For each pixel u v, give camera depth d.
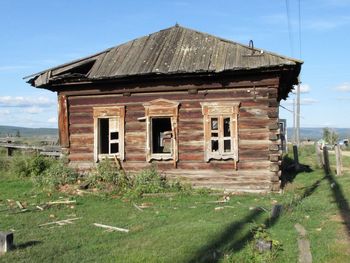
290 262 7.40
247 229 9.55
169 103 16.70
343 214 10.90
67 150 17.89
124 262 7.56
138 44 19.33
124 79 16.83
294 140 50.03
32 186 17.78
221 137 16.17
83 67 18.31
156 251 8.15
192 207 12.82
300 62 15.20
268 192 15.34
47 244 8.90
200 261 7.47
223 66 15.69
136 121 17.17
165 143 21.22
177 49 18.03
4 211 12.65
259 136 15.79
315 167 24.45
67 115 17.94
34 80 18.28
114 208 12.91
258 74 15.77
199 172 16.33
